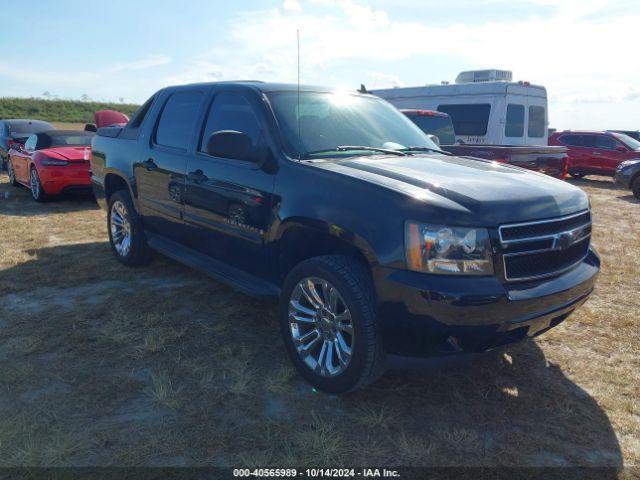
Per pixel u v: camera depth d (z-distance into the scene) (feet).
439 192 9.56
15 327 13.32
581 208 10.75
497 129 42.45
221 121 13.69
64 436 8.98
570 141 57.26
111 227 19.01
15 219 26.66
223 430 9.32
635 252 22.72
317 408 10.11
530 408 10.32
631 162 41.83
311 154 11.79
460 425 9.71
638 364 12.16
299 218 10.64
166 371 11.28
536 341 13.28
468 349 9.18
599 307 15.75
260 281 12.39
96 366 11.45
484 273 8.95
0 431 9.09
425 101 46.83
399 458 8.75
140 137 16.90
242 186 12.19
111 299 15.38
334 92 14.53
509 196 9.59
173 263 18.93
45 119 183.83
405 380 11.21
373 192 9.66
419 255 8.90
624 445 9.22
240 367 11.48
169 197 15.16
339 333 10.19
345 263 9.98
